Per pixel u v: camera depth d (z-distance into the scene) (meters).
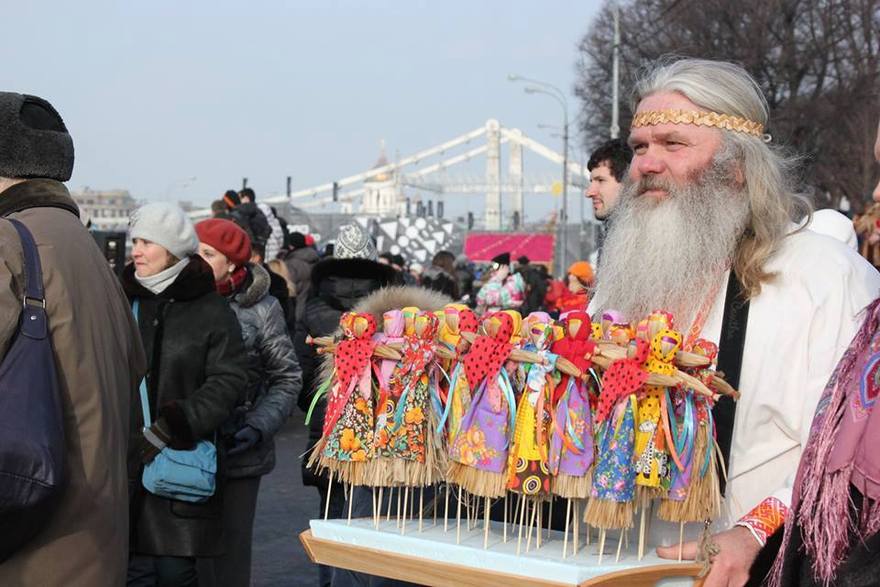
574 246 47.72
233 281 5.10
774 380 2.58
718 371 2.55
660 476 2.35
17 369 2.57
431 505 2.89
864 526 2.11
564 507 2.72
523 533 2.64
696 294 2.69
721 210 2.70
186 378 4.40
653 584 2.33
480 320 2.58
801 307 2.58
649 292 2.73
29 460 2.49
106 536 2.76
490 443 2.43
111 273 3.02
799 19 32.66
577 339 2.43
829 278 2.58
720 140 2.72
